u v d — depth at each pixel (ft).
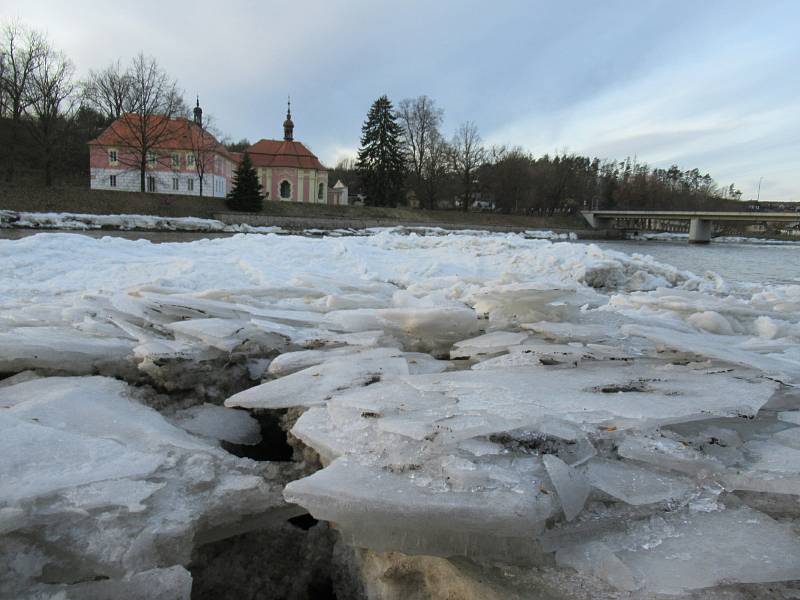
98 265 31.01
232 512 9.61
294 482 8.50
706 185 392.27
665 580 6.95
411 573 8.89
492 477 8.52
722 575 6.95
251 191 163.94
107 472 9.39
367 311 19.27
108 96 170.19
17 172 173.17
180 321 17.61
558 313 19.95
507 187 250.57
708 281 41.37
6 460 9.15
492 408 10.77
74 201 132.67
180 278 27.02
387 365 14.49
